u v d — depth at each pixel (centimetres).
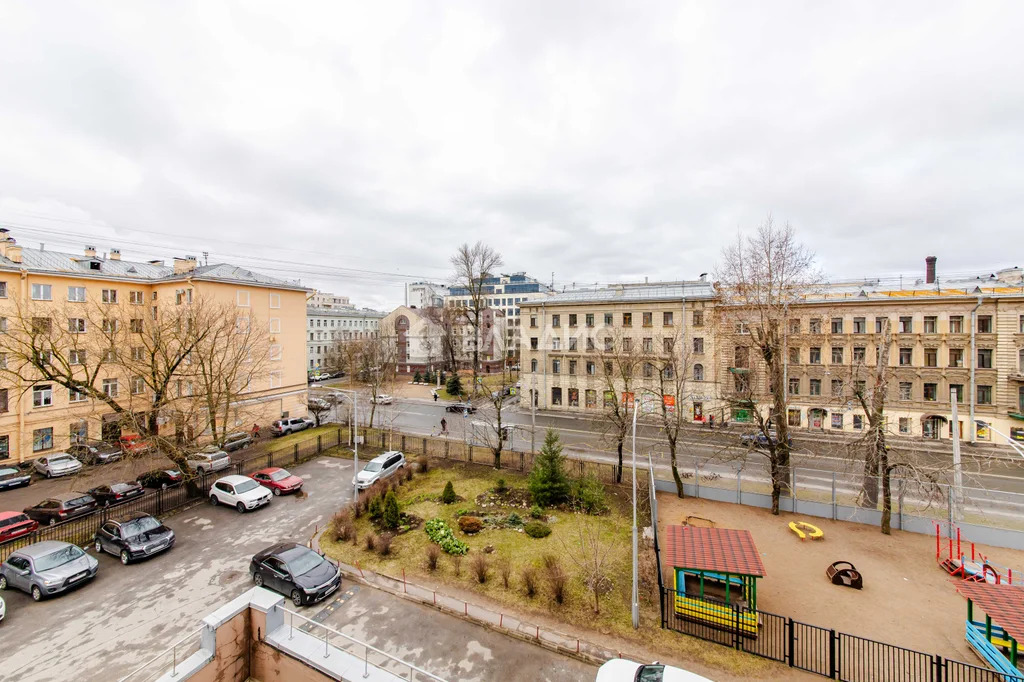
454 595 1589
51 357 3167
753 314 3081
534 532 2041
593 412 4725
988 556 1830
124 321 3428
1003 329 3378
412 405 5625
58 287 3319
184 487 2639
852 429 3750
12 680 1216
